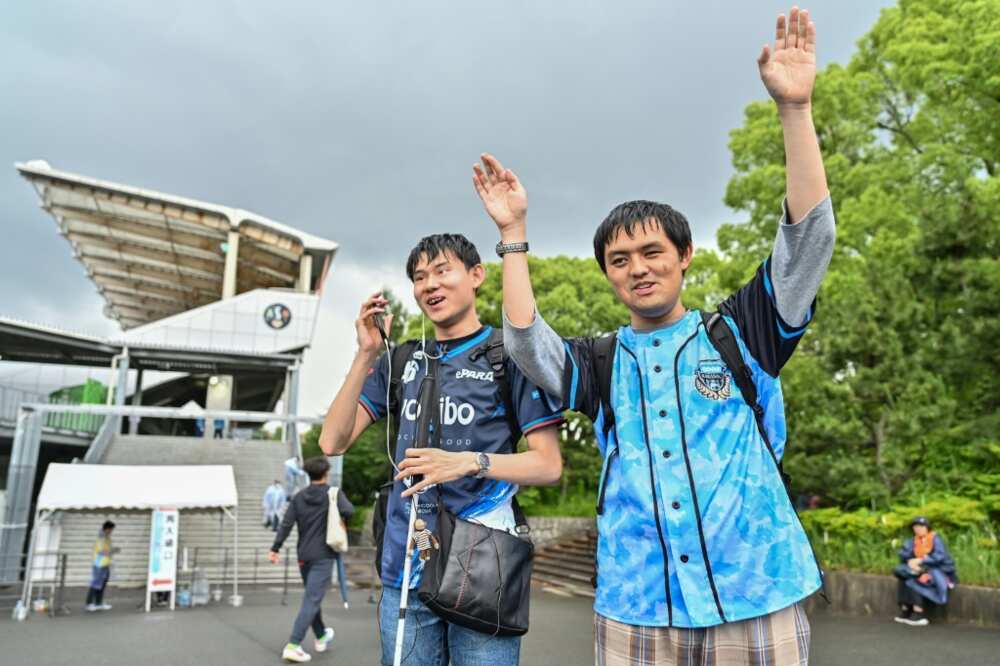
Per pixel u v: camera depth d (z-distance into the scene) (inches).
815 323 490.6
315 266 1268.5
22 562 668.7
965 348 434.3
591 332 951.6
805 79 75.7
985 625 340.2
